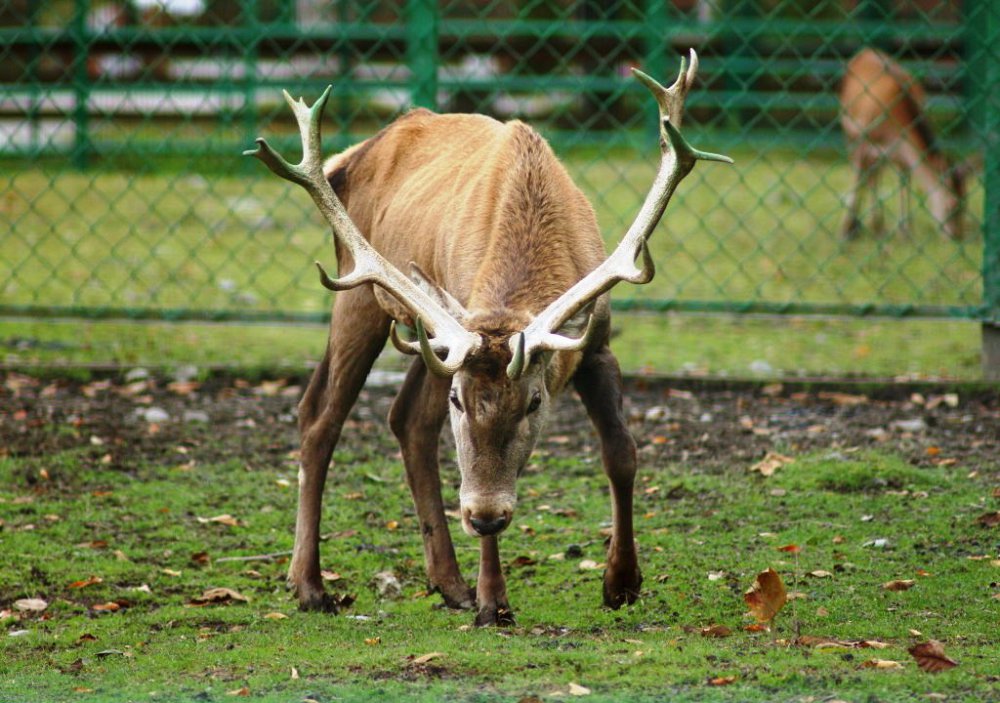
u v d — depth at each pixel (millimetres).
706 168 40250
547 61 47625
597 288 11336
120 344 21641
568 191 12898
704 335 22750
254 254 28438
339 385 13484
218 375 19609
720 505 14867
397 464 16453
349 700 9836
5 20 44438
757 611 11281
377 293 12102
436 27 20562
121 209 33188
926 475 15336
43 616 12273
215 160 40188
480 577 12102
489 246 12344
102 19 44219
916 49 44188
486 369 10875
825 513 14477
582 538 14188
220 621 12172
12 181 26000
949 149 34875
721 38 46844
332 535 14414
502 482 10961
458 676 10297
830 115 45812
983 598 11992
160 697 10039
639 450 16719
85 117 39000
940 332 22688
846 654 10547
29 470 15867
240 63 43281
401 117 14828
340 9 40875
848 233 30266
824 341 22172
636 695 9750
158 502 15180
